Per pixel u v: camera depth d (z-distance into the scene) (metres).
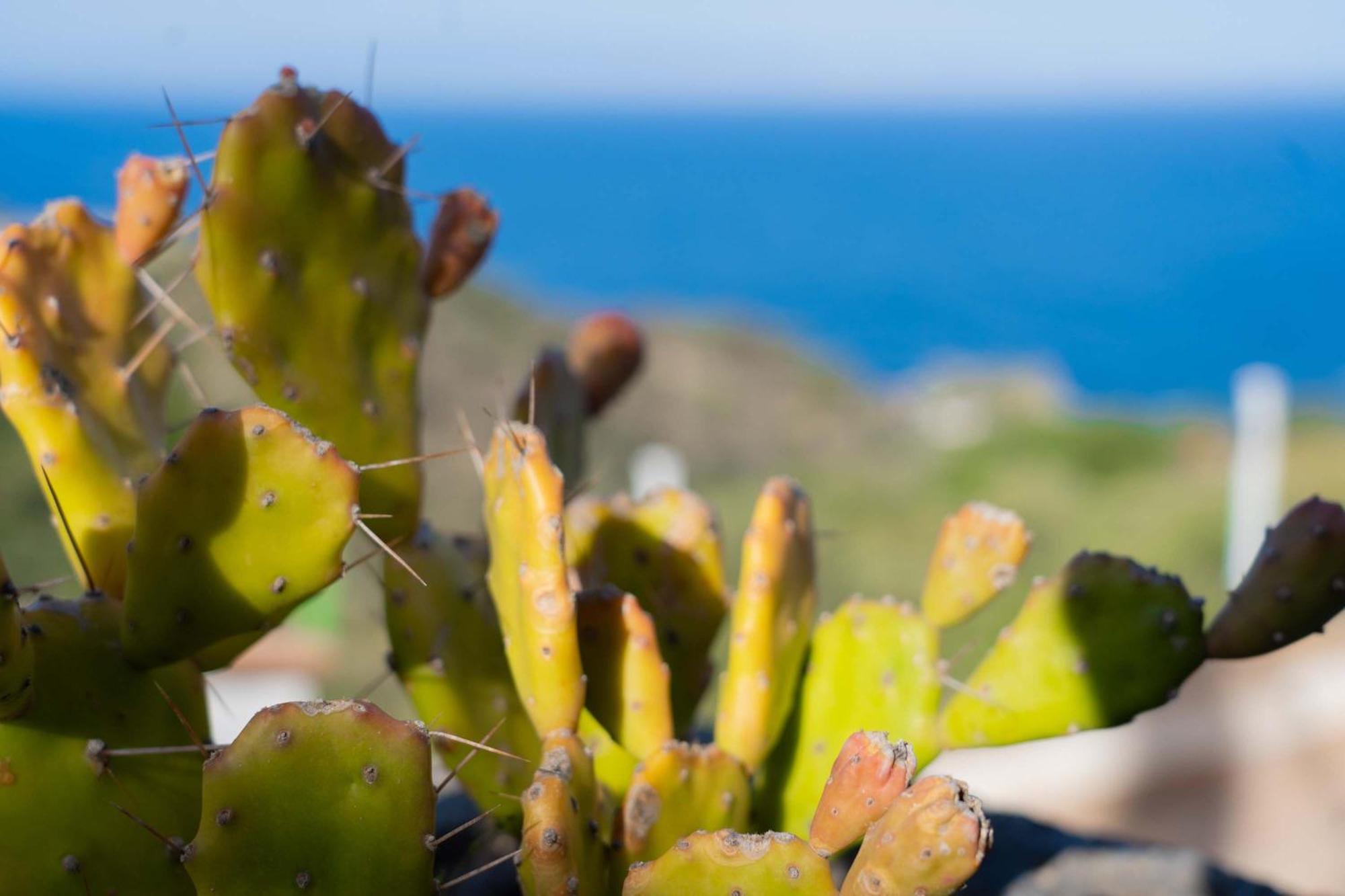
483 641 0.96
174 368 1.00
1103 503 4.92
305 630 2.56
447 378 6.44
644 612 0.95
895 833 0.77
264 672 2.41
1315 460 5.70
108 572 0.92
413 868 0.81
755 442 8.11
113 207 1.07
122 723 0.86
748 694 0.94
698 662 1.01
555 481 0.86
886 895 0.78
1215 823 1.99
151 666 0.87
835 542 4.34
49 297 0.92
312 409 0.93
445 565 0.96
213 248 0.90
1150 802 2.06
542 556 0.85
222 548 0.84
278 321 0.91
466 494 4.11
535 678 0.86
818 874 0.80
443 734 0.87
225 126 0.90
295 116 0.91
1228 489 4.82
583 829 0.85
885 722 0.98
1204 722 2.39
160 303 0.94
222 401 3.47
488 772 0.95
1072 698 0.95
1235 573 3.81
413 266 0.96
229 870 0.80
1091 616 0.95
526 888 0.83
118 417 0.94
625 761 0.95
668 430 7.99
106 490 0.91
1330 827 1.99
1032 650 0.96
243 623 0.85
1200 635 0.95
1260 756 2.27
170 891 0.85
